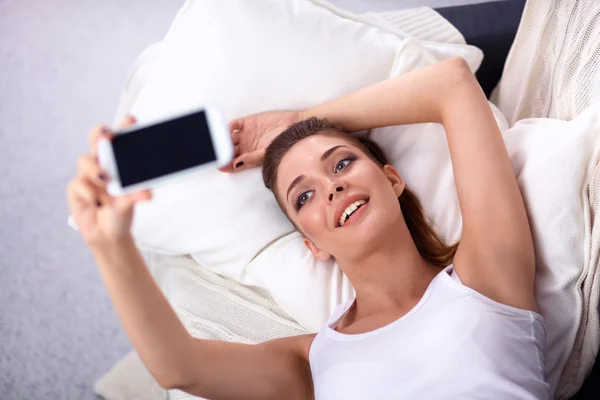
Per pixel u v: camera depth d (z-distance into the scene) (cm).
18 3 277
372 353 119
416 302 129
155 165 78
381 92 139
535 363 116
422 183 147
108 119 233
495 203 124
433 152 149
